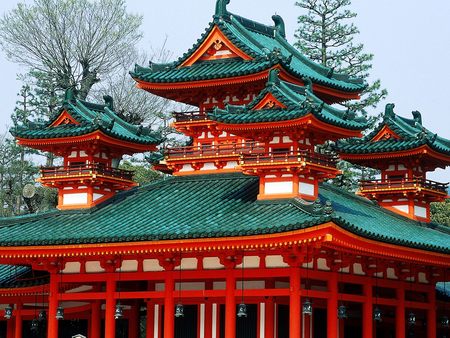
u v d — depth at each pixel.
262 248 47.34
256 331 50.44
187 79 57.69
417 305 57.16
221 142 58.44
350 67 90.75
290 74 56.34
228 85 57.22
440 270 58.69
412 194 59.78
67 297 53.91
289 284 50.38
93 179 55.72
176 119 59.66
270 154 50.53
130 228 50.84
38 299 59.59
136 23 100.50
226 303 49.34
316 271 48.84
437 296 63.53
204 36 58.84
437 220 94.88
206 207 52.00
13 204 109.81
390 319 61.41
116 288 53.66
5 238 52.91
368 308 52.38
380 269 53.31
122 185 57.66
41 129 57.09
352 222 50.09
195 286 51.91
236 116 50.75
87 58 98.19
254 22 63.56
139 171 98.06
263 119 49.84
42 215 56.19
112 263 52.72
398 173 60.44
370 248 47.56
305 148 51.47
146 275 51.91
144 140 58.09
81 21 97.88
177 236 47.47
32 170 109.44
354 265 51.78
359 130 52.44
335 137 52.22
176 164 57.66
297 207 48.62
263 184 51.09
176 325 52.97
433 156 59.56
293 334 47.09
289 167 50.06
